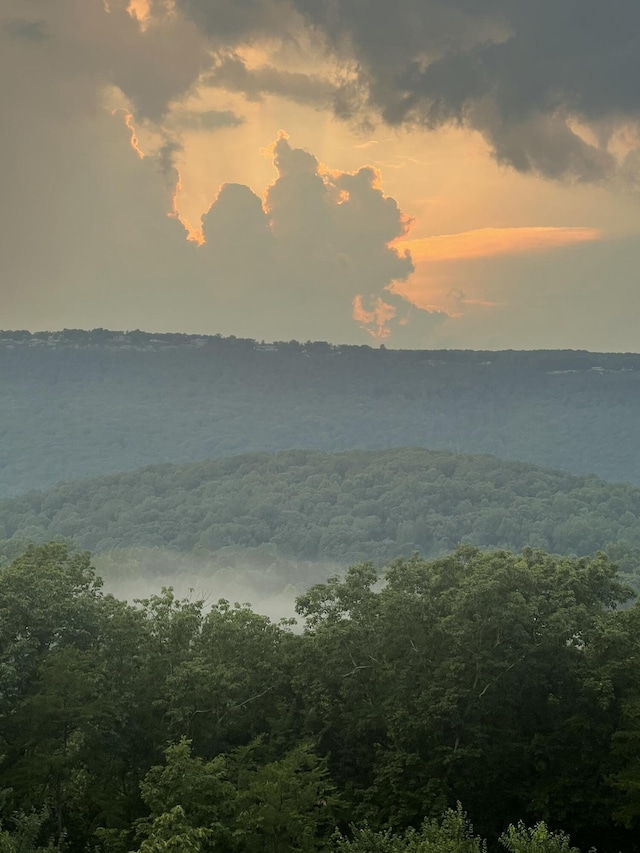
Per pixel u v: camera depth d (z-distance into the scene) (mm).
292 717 70500
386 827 60750
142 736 64938
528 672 66250
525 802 66875
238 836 52625
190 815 51938
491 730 65375
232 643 69562
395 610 68875
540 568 70438
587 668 66125
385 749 70062
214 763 54906
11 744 61406
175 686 62969
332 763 69812
